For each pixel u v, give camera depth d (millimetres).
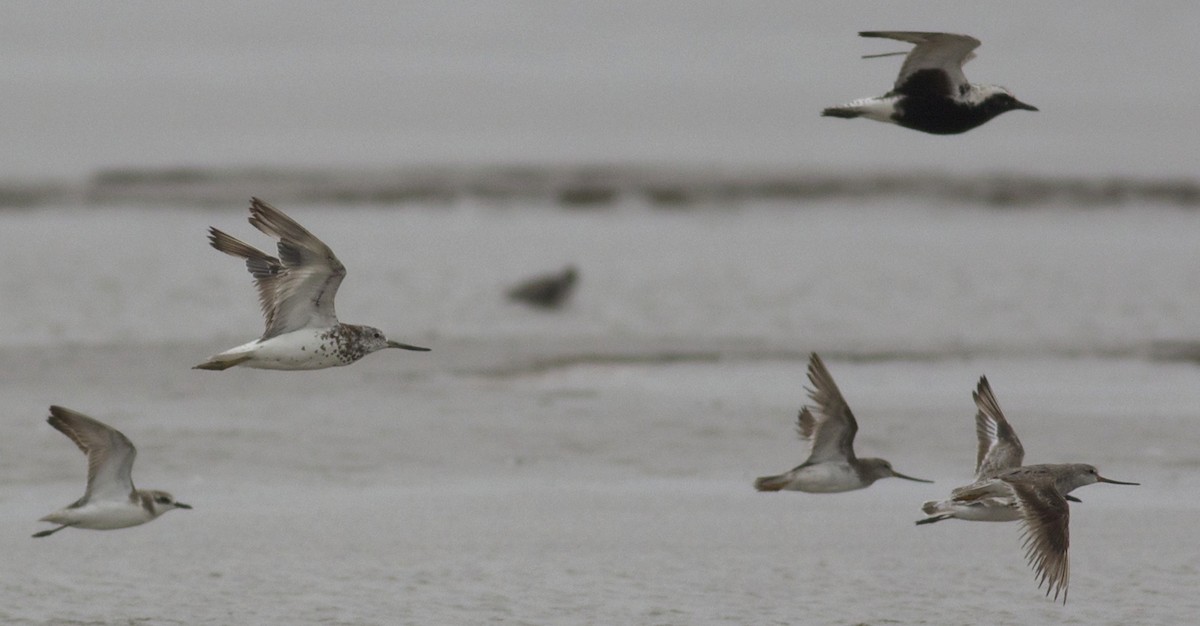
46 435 23078
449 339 32344
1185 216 58781
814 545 17797
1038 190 64250
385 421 24406
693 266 42812
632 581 16344
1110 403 26266
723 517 18953
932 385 28062
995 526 18688
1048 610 15391
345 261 42469
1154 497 19812
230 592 15930
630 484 20641
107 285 37594
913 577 16547
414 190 64438
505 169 72938
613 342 32281
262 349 13531
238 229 51312
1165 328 34781
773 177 67312
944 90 15742
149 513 14766
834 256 45312
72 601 15609
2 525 18344
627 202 61344
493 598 15750
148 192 63625
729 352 31297
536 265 42406
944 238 50688
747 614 15273
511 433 23578
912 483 20766
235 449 22391
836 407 15820
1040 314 36438
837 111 15984
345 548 17516
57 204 59375
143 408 25266
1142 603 15578
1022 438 23359
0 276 38375
